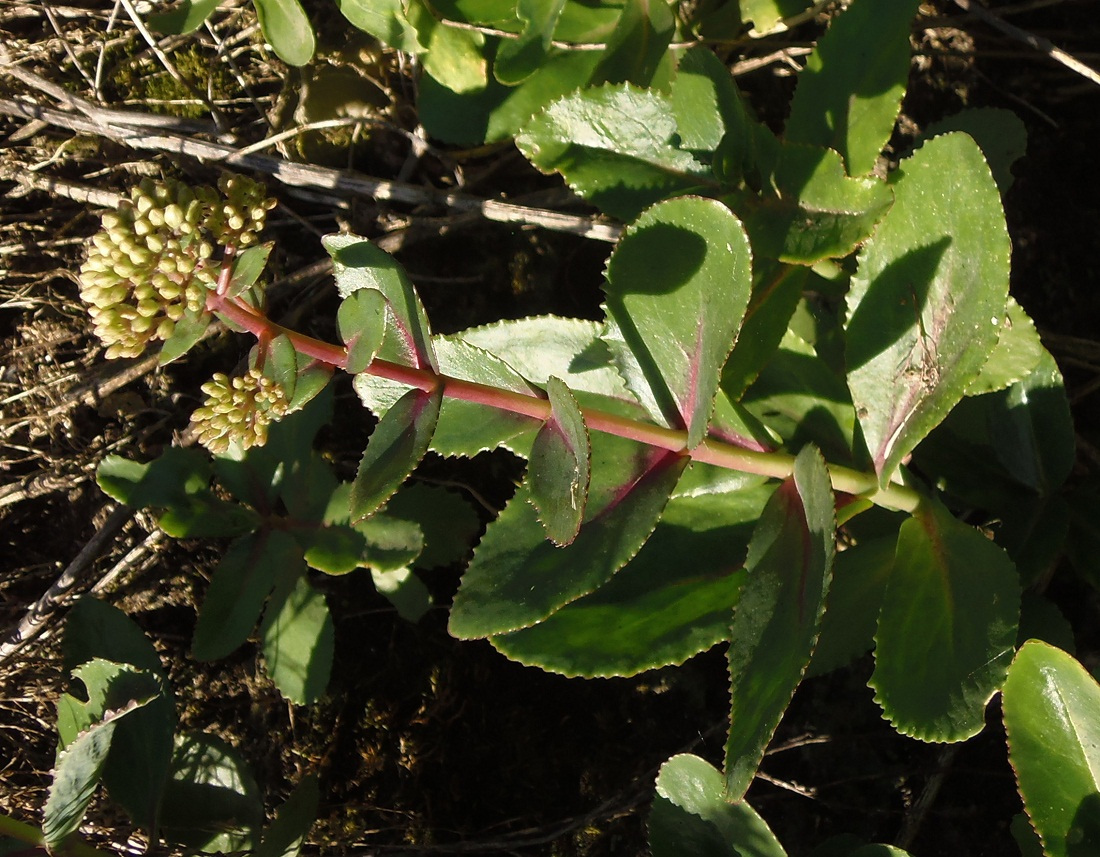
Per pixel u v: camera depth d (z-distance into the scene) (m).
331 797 1.04
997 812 1.01
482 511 1.07
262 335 0.81
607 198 0.91
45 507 1.07
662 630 0.89
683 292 0.85
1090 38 1.08
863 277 0.89
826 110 0.92
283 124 1.08
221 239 0.79
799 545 0.85
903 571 0.89
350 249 0.84
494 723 1.05
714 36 1.03
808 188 0.89
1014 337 0.89
